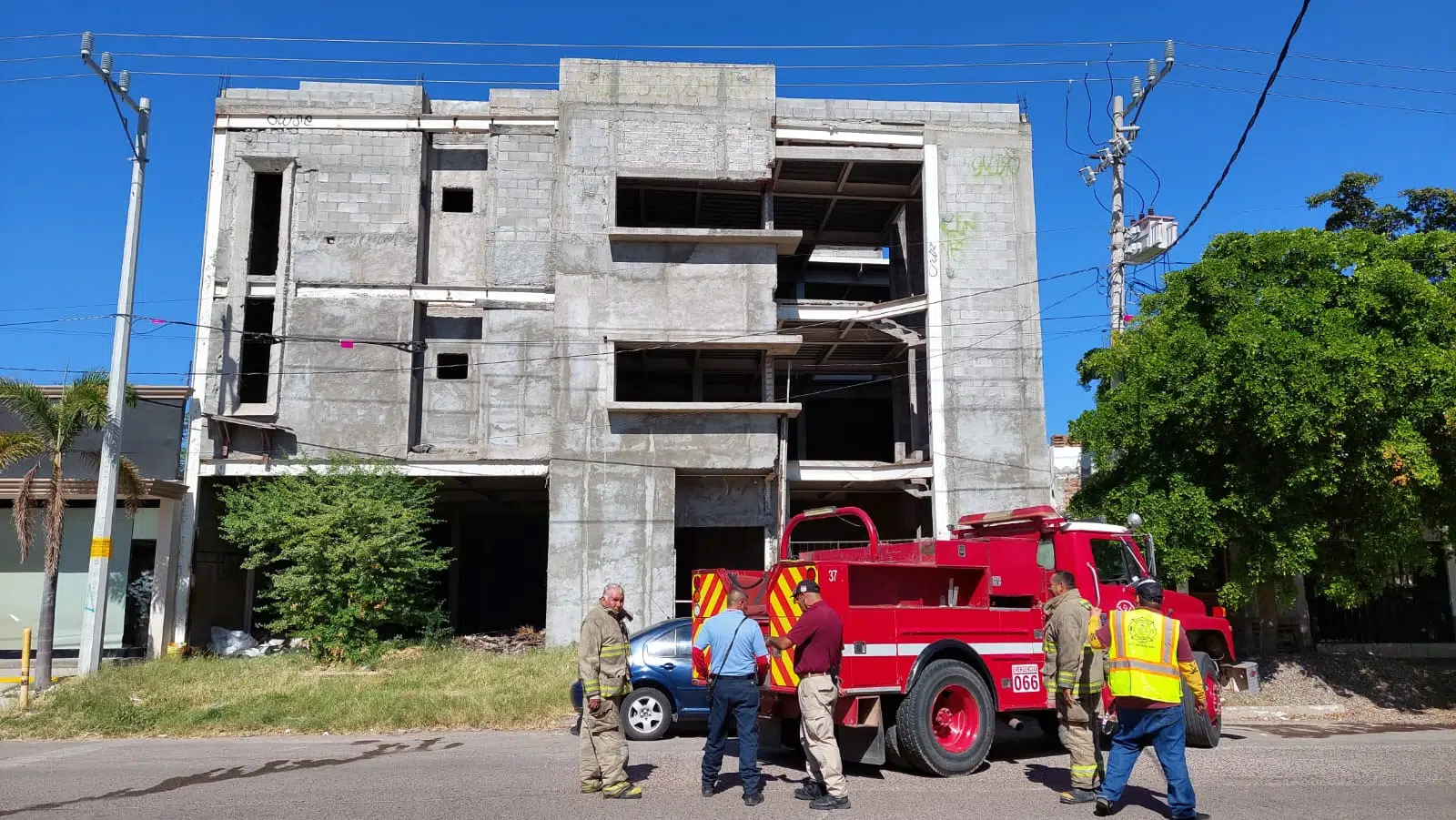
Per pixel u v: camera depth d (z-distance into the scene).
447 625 26.33
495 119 25.84
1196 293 16.36
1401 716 15.38
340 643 20.31
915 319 27.61
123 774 9.82
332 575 20.53
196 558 23.14
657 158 25.44
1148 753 10.23
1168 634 7.28
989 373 25.47
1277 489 15.16
